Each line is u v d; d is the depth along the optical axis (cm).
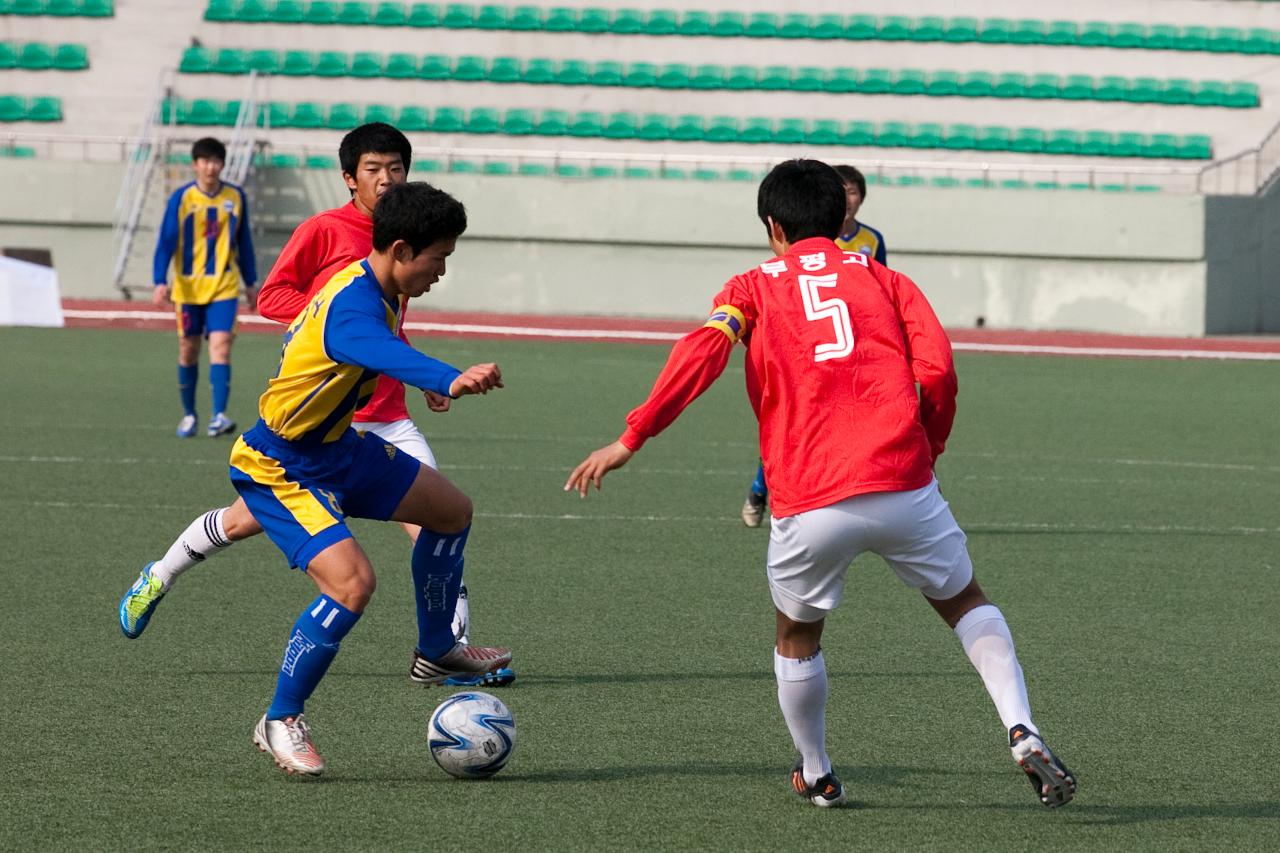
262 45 10631
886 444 1455
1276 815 1561
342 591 1616
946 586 1505
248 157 9450
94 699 1931
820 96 10344
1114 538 3247
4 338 7425
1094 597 2675
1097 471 4269
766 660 2198
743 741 1805
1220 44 10338
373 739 1792
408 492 1812
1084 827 1515
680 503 3588
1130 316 9269
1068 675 2150
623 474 4012
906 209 9306
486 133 10338
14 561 2773
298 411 1645
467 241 9569
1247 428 5309
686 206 9456
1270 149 9875
